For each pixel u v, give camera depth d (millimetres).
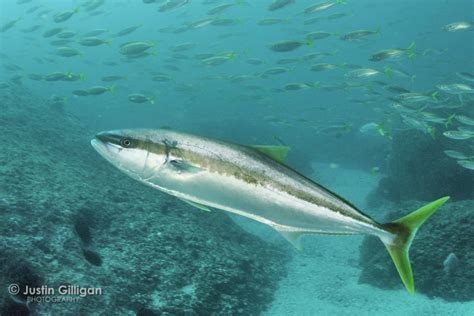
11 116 5598
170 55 9250
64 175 4027
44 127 5812
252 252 4688
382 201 7703
